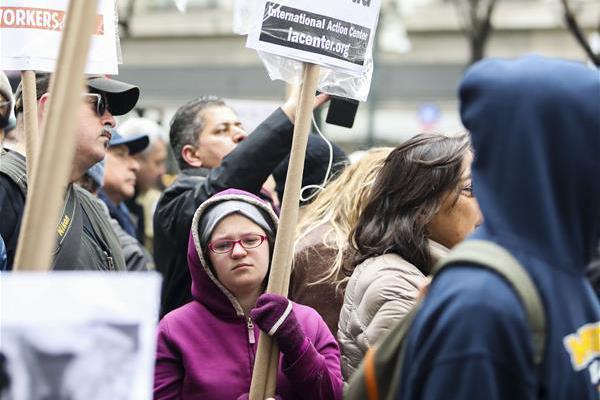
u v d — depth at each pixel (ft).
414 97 88.33
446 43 87.92
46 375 6.70
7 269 12.85
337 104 13.82
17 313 6.64
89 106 13.32
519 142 7.38
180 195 15.96
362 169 14.43
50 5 11.30
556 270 7.30
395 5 79.66
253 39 10.74
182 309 12.03
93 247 13.73
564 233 7.46
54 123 7.39
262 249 11.69
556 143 7.39
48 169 7.38
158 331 11.81
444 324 7.03
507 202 7.41
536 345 7.00
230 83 89.35
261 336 10.36
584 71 7.60
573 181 7.43
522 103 7.41
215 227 11.61
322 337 11.62
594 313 7.54
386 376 7.97
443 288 7.25
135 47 93.09
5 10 11.27
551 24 85.97
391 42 79.61
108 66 12.41
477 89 7.66
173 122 18.88
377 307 11.63
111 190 22.68
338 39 10.94
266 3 10.71
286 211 10.29
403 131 87.35
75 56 7.39
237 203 11.76
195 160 18.38
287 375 10.53
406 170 12.23
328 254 13.76
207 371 11.39
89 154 13.25
